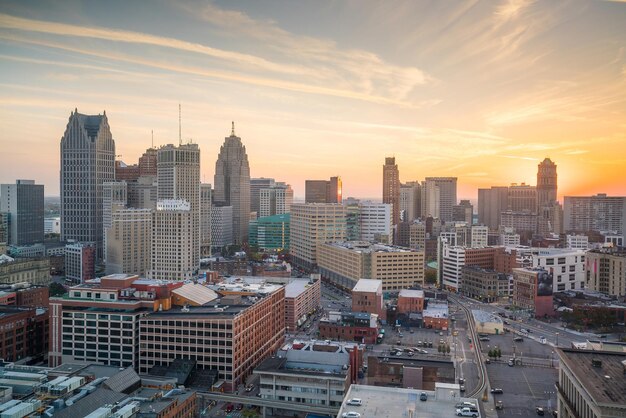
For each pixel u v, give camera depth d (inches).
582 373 7431.1
